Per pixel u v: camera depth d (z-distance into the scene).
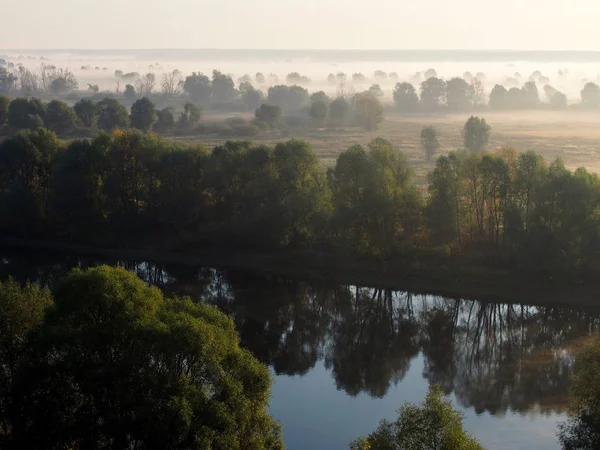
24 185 106.19
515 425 53.91
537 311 77.25
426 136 164.38
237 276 90.62
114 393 38.31
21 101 195.12
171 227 102.56
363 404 58.41
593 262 79.25
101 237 101.75
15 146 105.25
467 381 63.06
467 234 87.38
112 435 38.09
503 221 82.62
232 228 94.56
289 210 89.94
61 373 38.88
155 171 100.44
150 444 36.75
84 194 100.94
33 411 38.88
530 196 80.94
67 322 40.03
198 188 99.81
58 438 39.41
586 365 47.41
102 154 101.31
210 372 38.81
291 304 82.62
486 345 71.62
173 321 39.50
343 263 89.94
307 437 52.59
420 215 86.56
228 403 38.19
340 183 89.44
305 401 59.09
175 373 38.44
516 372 64.69
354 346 72.25
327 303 83.12
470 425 54.06
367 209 86.38
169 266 94.56
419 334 75.31
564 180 78.00
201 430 36.12
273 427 42.03
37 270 92.75
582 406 48.12
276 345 72.44
